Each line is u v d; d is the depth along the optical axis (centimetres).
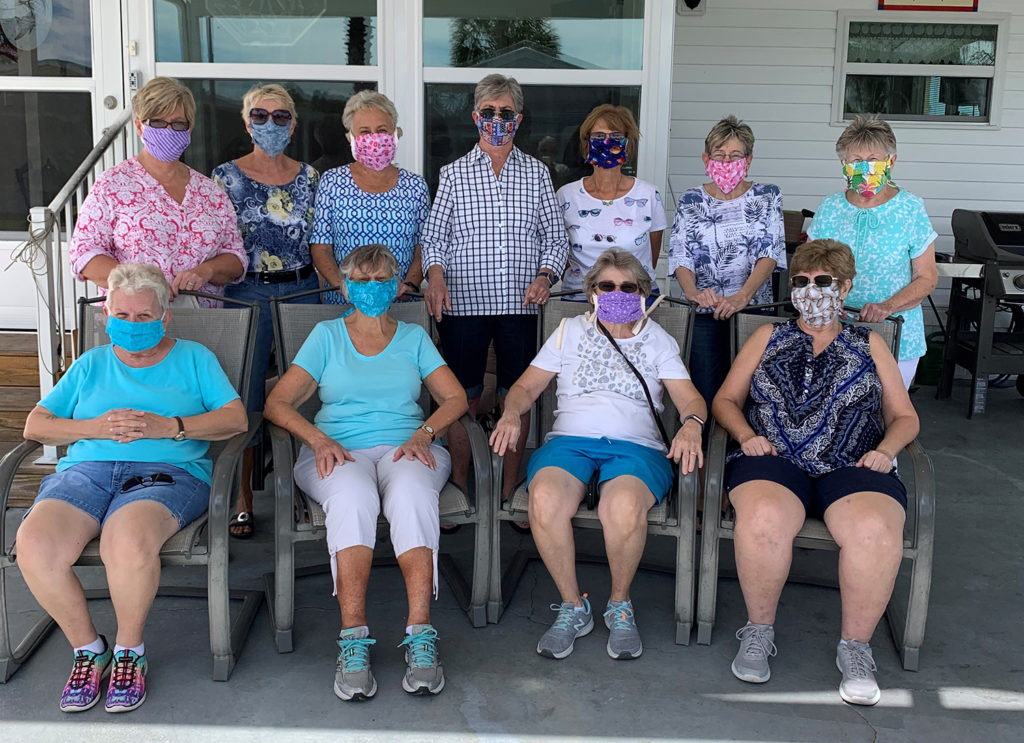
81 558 270
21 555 260
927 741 257
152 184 334
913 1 698
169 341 305
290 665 293
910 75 715
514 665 294
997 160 727
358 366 323
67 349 473
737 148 355
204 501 294
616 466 309
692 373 381
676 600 306
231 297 374
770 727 262
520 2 482
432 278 365
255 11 483
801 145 723
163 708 268
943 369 654
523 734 257
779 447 310
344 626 279
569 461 311
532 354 386
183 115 326
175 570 361
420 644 278
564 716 266
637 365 325
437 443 334
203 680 283
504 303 376
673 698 277
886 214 355
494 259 372
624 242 380
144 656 277
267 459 471
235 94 491
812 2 701
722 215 371
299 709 269
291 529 293
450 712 268
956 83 718
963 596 349
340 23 485
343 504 284
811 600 344
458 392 326
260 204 371
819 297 303
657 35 481
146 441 295
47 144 511
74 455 297
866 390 308
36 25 498
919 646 291
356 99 358
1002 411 625
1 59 502
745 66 711
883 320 338
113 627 314
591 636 313
